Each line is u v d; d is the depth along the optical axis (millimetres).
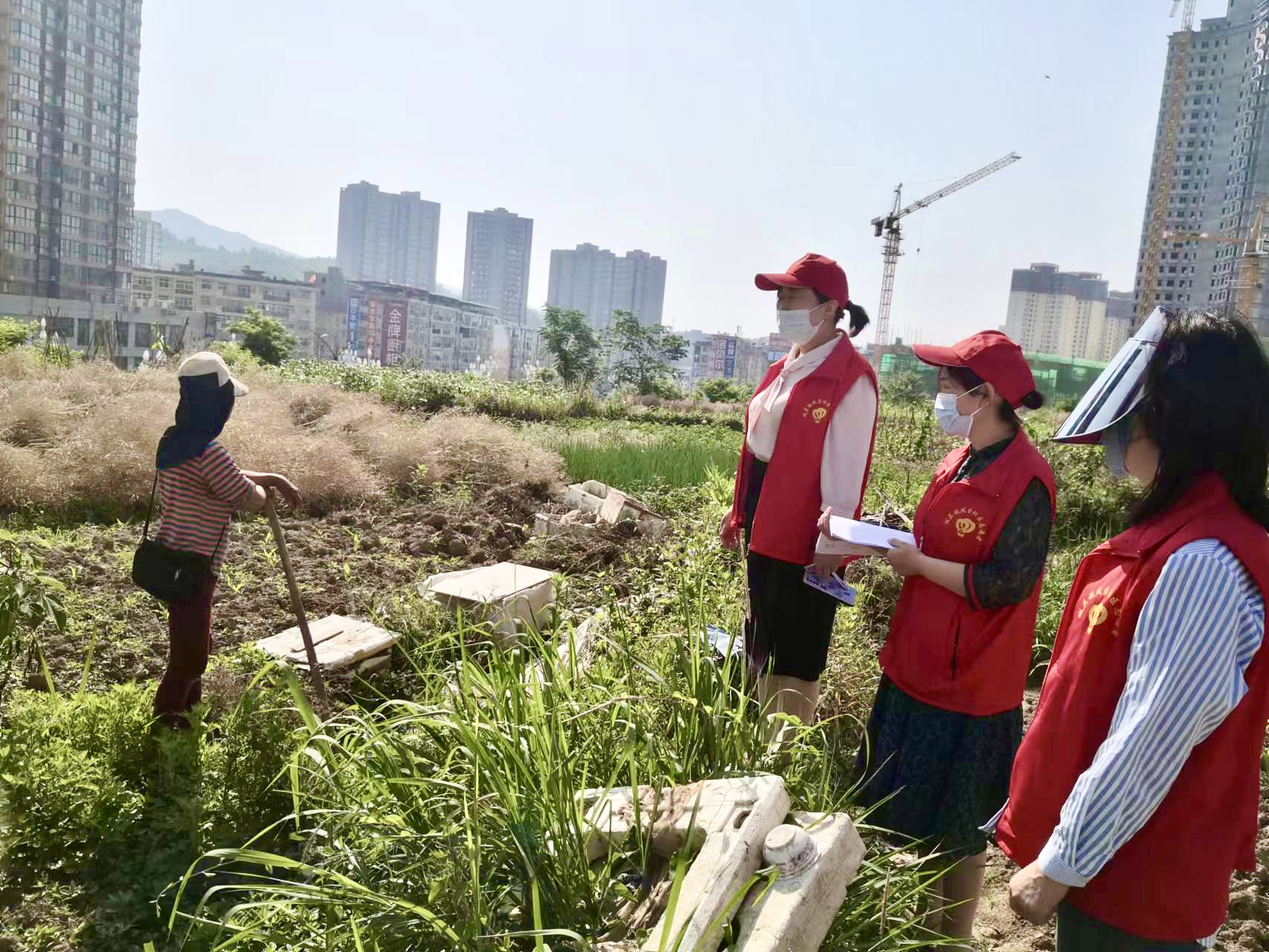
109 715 3752
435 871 2400
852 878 2357
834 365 3793
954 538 2832
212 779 3471
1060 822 1750
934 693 2869
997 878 3797
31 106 95062
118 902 3033
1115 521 9227
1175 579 1673
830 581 3682
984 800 2840
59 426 10258
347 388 20734
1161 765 1635
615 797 2674
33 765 3391
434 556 7535
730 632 4016
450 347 178250
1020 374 2783
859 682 4836
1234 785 1718
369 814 2617
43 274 99375
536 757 2613
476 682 3055
